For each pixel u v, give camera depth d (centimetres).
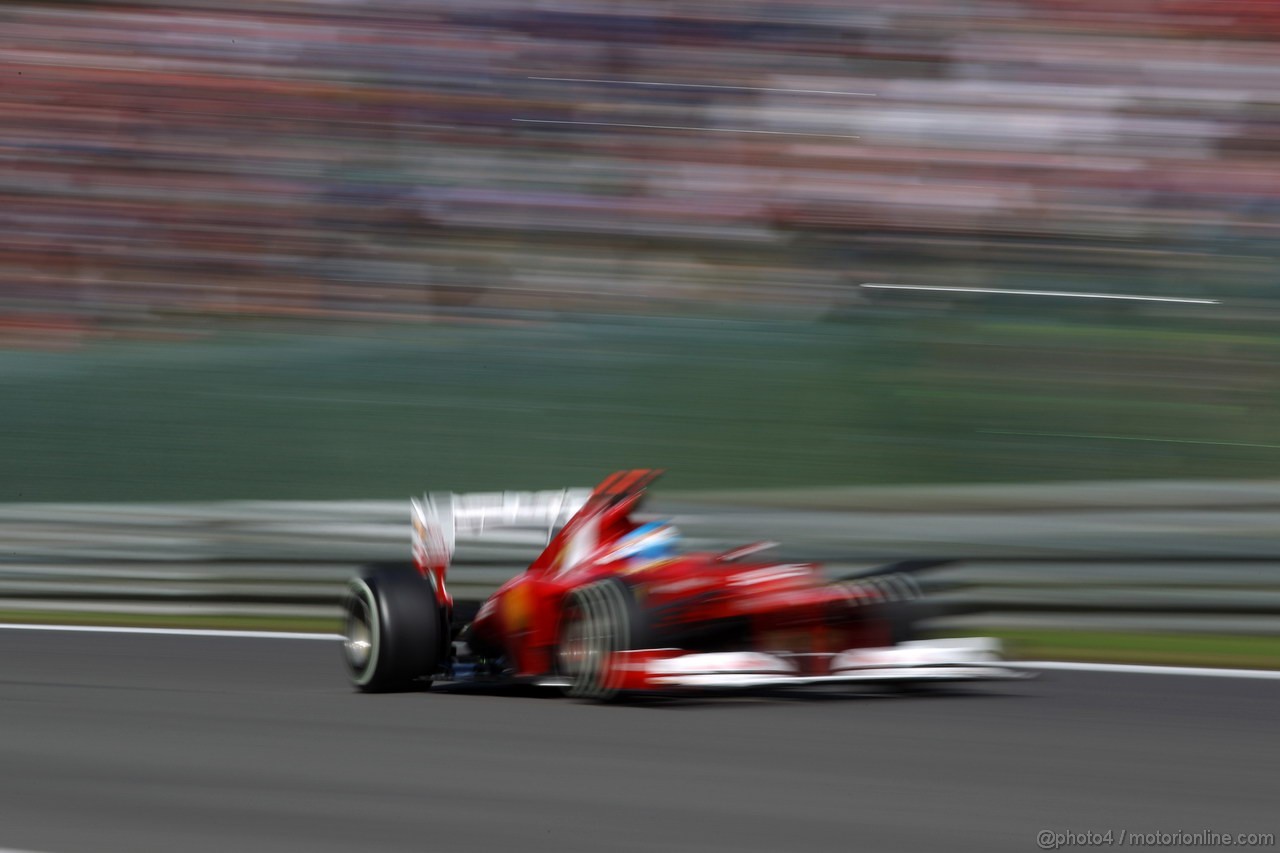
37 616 3600
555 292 4712
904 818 1355
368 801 1446
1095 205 4672
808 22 5444
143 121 5325
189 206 5131
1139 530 3002
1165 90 5072
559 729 1873
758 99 5328
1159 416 3494
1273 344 3688
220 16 5650
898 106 5297
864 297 4325
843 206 4891
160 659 2769
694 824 1334
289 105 5494
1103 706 2102
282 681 2448
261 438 3800
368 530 3381
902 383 3719
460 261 4853
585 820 1352
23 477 3872
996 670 2159
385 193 5116
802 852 1227
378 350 3947
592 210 4991
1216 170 4806
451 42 5584
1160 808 1402
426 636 2245
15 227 4994
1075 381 3647
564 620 2138
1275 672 2534
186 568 3500
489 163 5266
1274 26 5341
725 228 4784
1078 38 5372
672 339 3969
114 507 3572
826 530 3253
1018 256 4462
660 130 5328
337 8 5753
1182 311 3888
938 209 4747
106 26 5697
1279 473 3316
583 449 3647
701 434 3634
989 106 5109
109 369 4025
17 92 5484
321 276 4897
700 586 1998
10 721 1989
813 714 2000
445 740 1800
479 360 3888
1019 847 1243
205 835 1314
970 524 3138
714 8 5694
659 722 1925
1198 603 2948
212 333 4584
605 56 5556
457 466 3659
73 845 1283
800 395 3694
